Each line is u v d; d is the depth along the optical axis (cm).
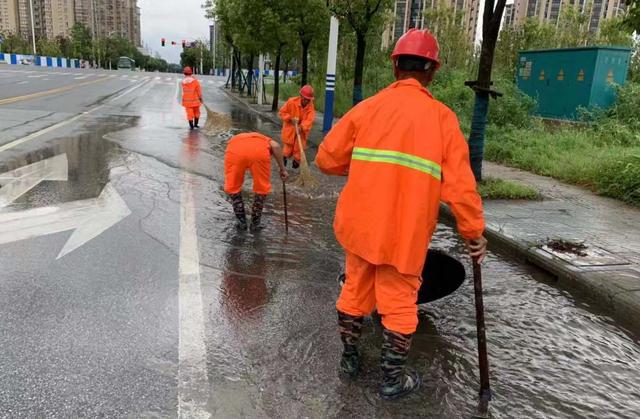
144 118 1714
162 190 781
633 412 311
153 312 399
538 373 348
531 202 798
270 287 459
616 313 451
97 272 466
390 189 284
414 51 295
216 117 1306
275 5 1953
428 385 327
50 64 8019
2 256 493
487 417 299
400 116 285
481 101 854
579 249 573
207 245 555
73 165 920
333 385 321
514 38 2088
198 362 336
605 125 1268
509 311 442
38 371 317
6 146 1066
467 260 568
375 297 321
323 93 2442
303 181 824
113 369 322
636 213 755
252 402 300
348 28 1822
